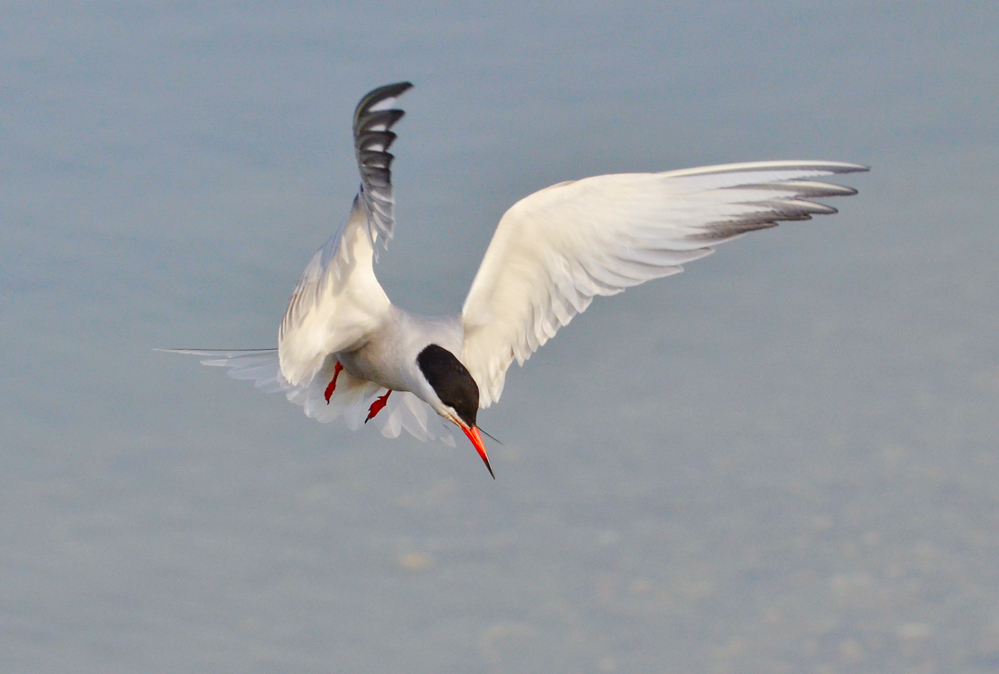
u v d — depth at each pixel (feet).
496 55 68.74
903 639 34.32
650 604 36.09
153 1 75.15
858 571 36.88
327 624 35.37
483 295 23.31
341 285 22.06
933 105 65.36
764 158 59.67
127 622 35.06
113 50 68.44
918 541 37.73
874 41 72.69
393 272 49.83
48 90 63.87
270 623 35.35
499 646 34.53
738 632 34.91
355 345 23.08
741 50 70.95
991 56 70.64
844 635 34.63
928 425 42.98
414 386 22.79
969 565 36.88
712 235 22.26
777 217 22.02
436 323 23.08
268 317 47.60
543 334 23.57
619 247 22.61
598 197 22.56
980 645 34.06
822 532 38.34
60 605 35.65
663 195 22.52
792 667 33.76
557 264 22.97
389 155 17.93
